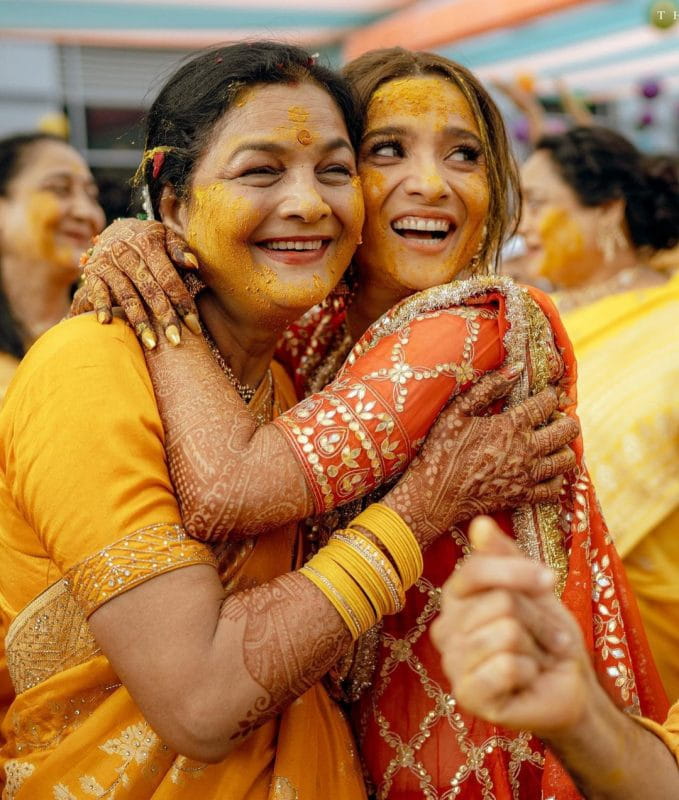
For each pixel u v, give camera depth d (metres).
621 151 2.53
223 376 1.17
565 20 4.46
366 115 1.34
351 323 1.52
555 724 0.79
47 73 5.41
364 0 4.20
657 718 1.33
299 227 1.19
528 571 0.76
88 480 1.05
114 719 1.15
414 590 1.25
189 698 1.00
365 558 1.08
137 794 1.14
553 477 1.25
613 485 2.07
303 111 1.18
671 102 6.00
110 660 1.04
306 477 1.09
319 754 1.21
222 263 1.20
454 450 1.16
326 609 1.05
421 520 1.13
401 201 1.35
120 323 1.18
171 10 4.10
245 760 1.15
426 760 1.23
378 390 1.14
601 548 1.31
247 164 1.16
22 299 2.64
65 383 1.09
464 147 1.37
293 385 1.54
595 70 4.64
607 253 2.57
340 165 1.23
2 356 2.52
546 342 1.29
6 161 2.61
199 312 1.28
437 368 1.17
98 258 1.21
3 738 1.39
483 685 0.75
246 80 1.17
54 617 1.18
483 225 1.43
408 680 1.25
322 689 1.26
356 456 1.10
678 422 2.08
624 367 2.20
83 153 5.61
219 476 1.07
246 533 1.10
